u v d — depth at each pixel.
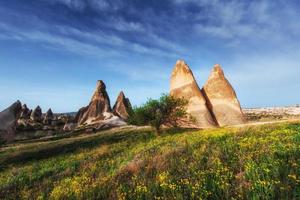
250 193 8.02
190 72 55.00
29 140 53.47
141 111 39.38
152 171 12.45
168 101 40.16
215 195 8.48
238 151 13.24
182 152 15.67
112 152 24.92
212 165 11.60
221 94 53.56
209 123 48.34
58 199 10.85
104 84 84.31
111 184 11.51
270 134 17.45
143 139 34.62
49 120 97.88
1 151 36.66
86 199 10.42
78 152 29.91
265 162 10.42
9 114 44.38
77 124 81.00
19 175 19.66
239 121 51.00
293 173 8.88
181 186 9.71
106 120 66.62
